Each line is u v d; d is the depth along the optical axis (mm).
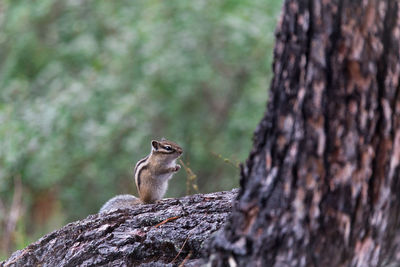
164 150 11758
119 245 7957
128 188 22344
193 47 21656
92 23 23500
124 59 21625
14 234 15578
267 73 22234
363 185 5379
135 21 22422
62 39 23875
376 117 5320
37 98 21688
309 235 5453
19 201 17266
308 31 5395
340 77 5312
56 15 24156
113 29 23625
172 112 21938
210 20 21734
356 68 5273
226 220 7840
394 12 5227
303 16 5410
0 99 21906
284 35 5586
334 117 5359
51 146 20031
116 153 22141
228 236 5812
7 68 23469
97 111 21047
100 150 21500
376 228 5492
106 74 21641
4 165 19594
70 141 20938
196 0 21781
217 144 22125
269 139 5680
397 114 5344
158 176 11805
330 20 5289
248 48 21969
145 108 21500
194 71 21422
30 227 20969
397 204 5547
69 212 21844
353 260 5531
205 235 7691
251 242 5641
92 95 20891
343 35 5266
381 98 5309
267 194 5625
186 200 8641
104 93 21266
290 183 5512
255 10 21734
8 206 19844
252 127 21578
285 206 5527
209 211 8203
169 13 22031
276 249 5547
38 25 24031
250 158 5844
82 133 20750
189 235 7785
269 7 22047
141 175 11883
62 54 23031
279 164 5594
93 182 22031
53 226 20734
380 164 5375
